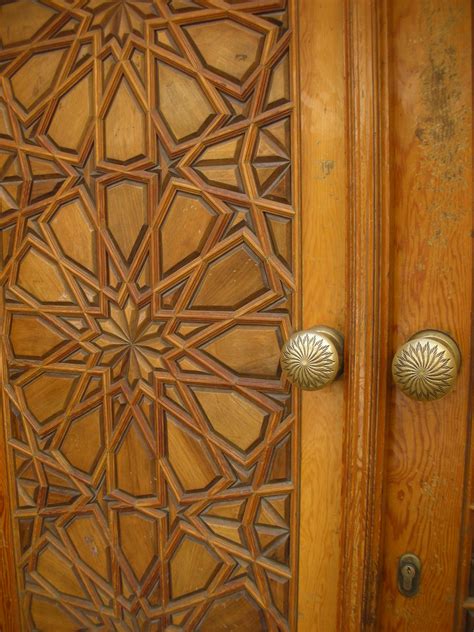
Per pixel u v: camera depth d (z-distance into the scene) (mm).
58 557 983
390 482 734
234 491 838
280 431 800
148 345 862
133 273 854
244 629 861
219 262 805
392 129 680
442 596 727
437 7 657
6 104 902
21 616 1024
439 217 681
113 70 831
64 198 884
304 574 807
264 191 769
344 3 690
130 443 898
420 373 614
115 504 923
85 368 910
